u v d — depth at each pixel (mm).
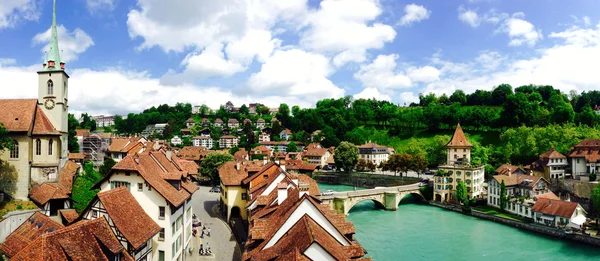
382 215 113062
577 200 107812
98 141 138750
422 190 134625
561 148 148000
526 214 99688
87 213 40375
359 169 196375
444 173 130875
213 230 74438
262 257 31719
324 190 159625
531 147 158250
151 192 47656
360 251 32844
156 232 43562
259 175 76938
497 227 96250
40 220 40094
